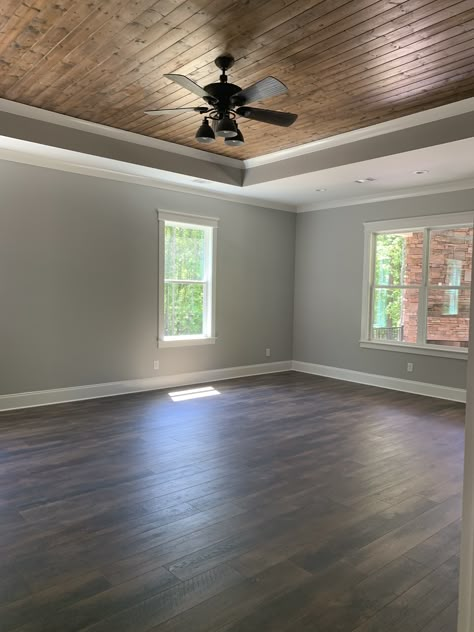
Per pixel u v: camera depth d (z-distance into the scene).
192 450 3.87
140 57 3.28
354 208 6.88
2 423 4.54
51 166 5.15
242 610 1.94
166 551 2.38
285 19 2.77
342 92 3.81
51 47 3.16
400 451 3.92
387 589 2.09
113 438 4.14
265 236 7.34
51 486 3.13
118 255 5.74
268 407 5.33
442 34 2.90
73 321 5.43
